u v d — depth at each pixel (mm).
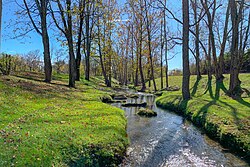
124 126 9852
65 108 10727
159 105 18906
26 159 5270
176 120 12844
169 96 20281
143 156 7254
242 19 19828
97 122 8766
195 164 6754
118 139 7566
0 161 4992
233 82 17859
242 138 7645
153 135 9633
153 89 37250
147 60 43000
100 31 29766
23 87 13234
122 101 20266
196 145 8422
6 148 5484
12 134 6277
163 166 6590
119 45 50969
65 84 21125
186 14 16578
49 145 6027
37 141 6086
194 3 24422
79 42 25672
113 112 11391
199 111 12523
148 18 33250
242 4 17219
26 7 18391
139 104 18547
